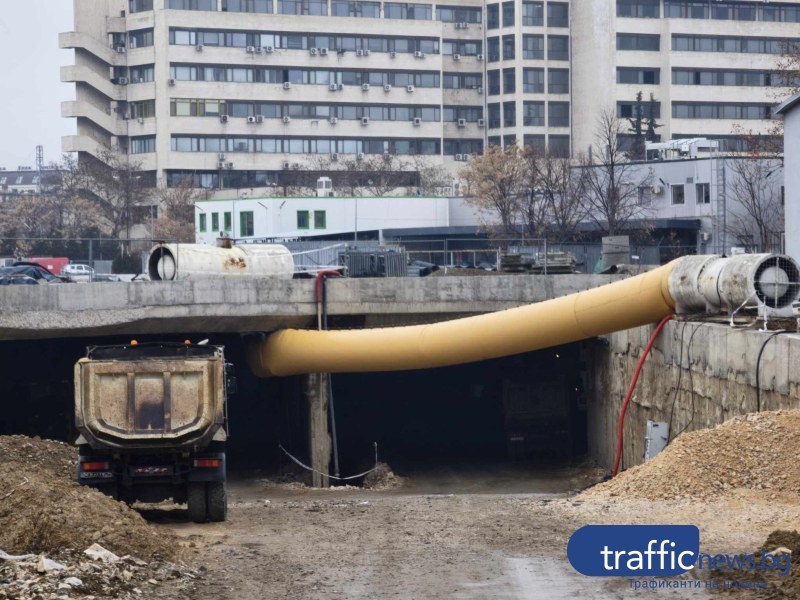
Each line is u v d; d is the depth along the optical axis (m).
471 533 20.97
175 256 48.66
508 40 147.88
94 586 15.94
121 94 143.12
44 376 52.56
